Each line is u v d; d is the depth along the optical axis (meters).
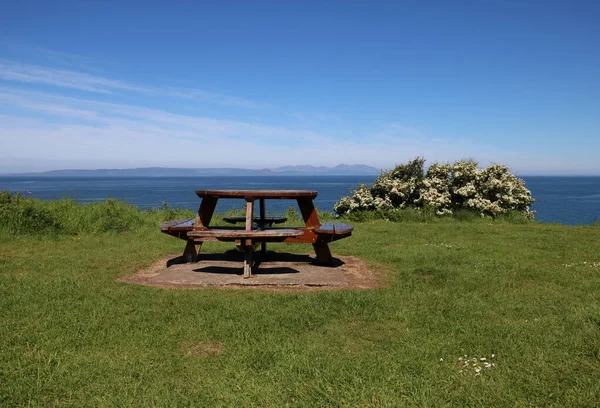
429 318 4.66
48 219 10.88
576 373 3.32
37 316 4.57
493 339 4.03
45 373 3.29
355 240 10.77
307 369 3.37
